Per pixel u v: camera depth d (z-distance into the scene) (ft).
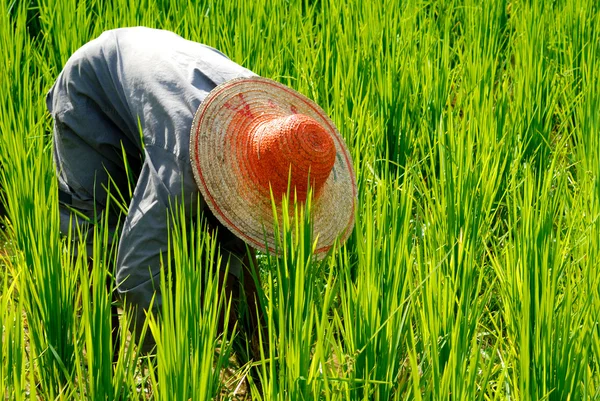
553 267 9.95
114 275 10.30
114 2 18.76
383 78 16.16
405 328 9.80
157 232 9.00
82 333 9.71
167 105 9.06
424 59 17.58
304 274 9.00
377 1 19.76
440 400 8.50
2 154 14.05
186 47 9.85
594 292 10.15
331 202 9.55
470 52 17.61
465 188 12.21
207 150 8.81
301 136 8.63
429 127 16.16
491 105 15.20
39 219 10.53
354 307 9.45
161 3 20.21
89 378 8.91
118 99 9.93
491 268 12.57
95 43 10.36
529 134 15.72
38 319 9.84
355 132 15.06
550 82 17.61
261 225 9.04
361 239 9.80
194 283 8.83
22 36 17.22
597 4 21.02
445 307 9.50
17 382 8.42
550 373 9.09
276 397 8.42
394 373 9.62
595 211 12.12
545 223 10.88
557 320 9.52
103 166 10.59
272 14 19.03
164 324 8.41
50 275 9.70
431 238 11.58
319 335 8.59
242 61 17.10
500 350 11.14
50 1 18.63
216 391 9.20
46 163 12.16
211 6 18.99
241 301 11.15
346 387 8.53
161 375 8.36
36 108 15.49
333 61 17.20
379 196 11.48
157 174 8.93
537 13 19.39
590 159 13.97
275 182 8.82
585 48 18.95
